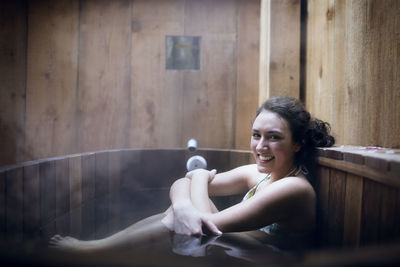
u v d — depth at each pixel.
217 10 2.57
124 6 2.54
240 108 2.59
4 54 2.34
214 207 1.48
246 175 1.67
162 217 1.36
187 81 2.59
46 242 1.08
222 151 2.20
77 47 2.50
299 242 1.12
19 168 1.23
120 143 2.56
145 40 2.56
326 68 1.71
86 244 1.05
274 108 1.32
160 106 2.58
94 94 2.53
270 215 1.19
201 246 1.00
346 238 1.09
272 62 1.95
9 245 0.57
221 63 2.59
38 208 1.34
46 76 2.45
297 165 1.40
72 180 1.64
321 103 1.77
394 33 1.16
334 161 1.17
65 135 2.49
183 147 2.60
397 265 0.48
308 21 1.95
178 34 2.57
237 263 0.81
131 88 2.56
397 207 0.80
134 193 2.04
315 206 1.30
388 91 1.20
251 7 2.57
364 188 0.98
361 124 1.39
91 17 2.52
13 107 2.37
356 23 1.43
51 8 2.45
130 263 0.50
